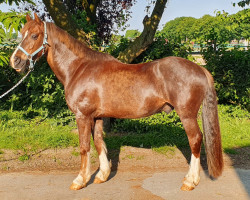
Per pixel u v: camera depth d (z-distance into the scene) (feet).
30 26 10.11
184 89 9.64
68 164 13.10
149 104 10.11
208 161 10.25
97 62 10.75
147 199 9.57
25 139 15.44
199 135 9.92
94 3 25.58
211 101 10.07
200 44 21.63
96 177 11.12
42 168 12.67
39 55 10.47
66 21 15.89
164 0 15.93
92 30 20.03
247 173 11.87
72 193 10.14
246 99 20.81
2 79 20.66
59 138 15.29
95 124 11.49
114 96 10.21
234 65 20.84
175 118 18.49
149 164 13.12
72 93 10.53
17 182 11.14
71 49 10.74
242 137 16.56
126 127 17.80
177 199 9.55
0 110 20.21
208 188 10.40
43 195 9.96
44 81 18.49
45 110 18.85
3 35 10.77
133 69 10.38
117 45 19.56
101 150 11.42
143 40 16.43
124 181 11.23
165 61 10.05
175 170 12.40
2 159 13.37
